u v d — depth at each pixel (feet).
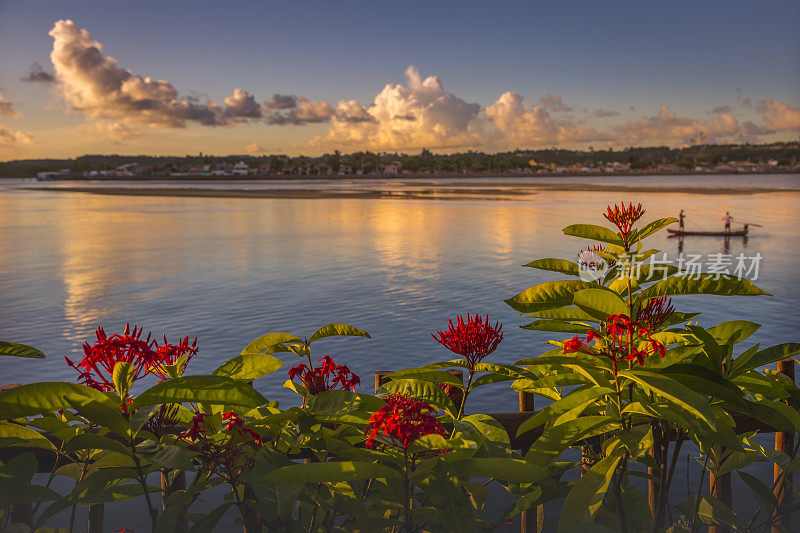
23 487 7.04
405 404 6.36
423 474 6.58
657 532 7.83
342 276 89.61
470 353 7.89
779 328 56.34
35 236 150.30
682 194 398.62
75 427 7.33
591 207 264.31
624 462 7.64
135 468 7.41
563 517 6.84
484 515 15.29
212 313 64.23
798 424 7.15
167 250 121.80
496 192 444.96
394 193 430.61
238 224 184.55
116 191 508.94
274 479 5.98
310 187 581.53
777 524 8.19
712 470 8.57
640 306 7.31
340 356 48.32
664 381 6.57
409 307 67.21
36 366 45.09
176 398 6.20
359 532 7.06
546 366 8.67
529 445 9.36
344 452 7.31
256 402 6.23
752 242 139.74
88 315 63.26
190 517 7.18
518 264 101.55
